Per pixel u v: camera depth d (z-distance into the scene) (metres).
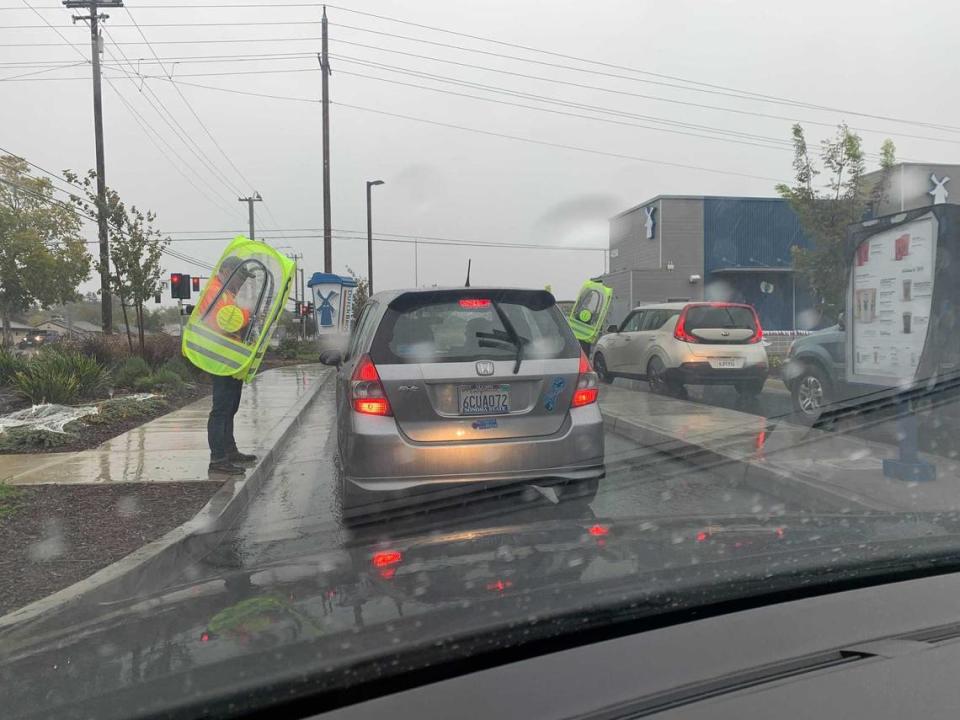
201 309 6.95
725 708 1.74
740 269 33.62
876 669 1.93
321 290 24.48
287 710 1.92
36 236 40.91
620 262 39.81
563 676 1.96
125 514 5.70
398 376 4.98
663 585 2.50
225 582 2.94
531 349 5.22
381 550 3.32
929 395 7.39
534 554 3.11
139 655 2.21
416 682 1.98
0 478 6.87
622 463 7.70
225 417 7.11
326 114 26.44
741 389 12.51
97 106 22.97
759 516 3.97
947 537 3.22
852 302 6.33
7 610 3.88
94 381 12.97
